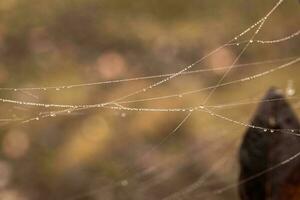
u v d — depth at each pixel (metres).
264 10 10.07
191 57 9.87
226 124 8.23
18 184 8.79
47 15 10.76
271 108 2.36
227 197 7.89
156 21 10.52
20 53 10.16
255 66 9.30
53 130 9.01
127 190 8.41
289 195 2.31
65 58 10.18
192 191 8.18
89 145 8.76
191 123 8.61
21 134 8.95
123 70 9.80
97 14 10.84
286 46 9.54
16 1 10.71
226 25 10.09
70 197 8.51
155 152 8.59
